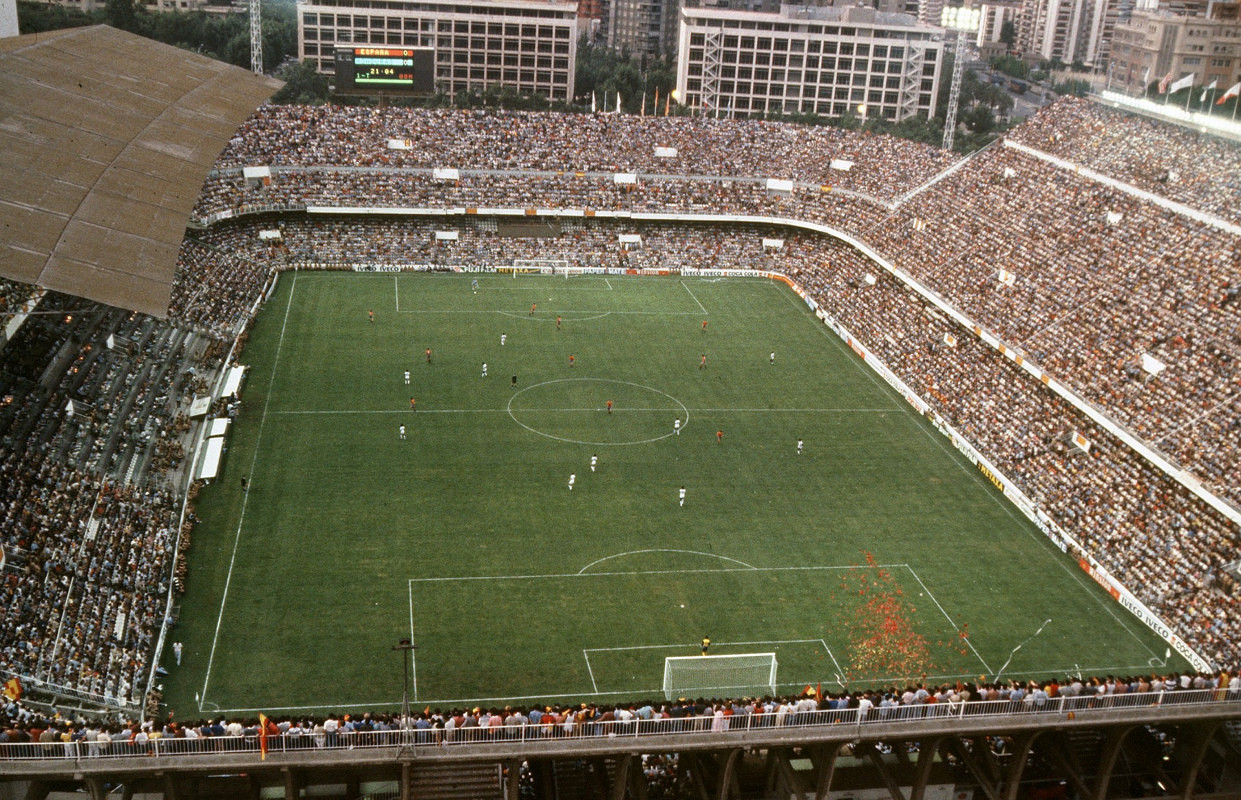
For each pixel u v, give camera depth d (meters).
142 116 94.38
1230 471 79.38
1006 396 102.00
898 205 141.38
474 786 50.03
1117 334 99.00
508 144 155.12
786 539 82.00
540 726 49.38
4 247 64.38
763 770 56.16
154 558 72.88
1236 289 96.19
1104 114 132.75
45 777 46.34
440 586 73.62
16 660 57.78
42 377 87.75
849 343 124.75
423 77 160.25
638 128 161.25
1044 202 123.56
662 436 98.75
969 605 74.75
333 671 64.38
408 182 147.50
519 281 141.00
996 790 54.44
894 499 89.25
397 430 96.69
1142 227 110.69
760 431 100.94
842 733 50.59
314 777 51.91
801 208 151.25
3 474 72.56
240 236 138.62
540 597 73.00
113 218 73.81
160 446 87.81
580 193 151.25
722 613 72.19
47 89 91.62
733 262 150.00
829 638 70.06
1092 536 81.94
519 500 85.75
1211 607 72.00
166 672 63.34
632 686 64.44
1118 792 56.72
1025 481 90.44
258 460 89.56
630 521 83.38
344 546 77.69
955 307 114.94
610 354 118.38
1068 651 70.06
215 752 47.31
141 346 101.25
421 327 122.62
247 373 106.69
